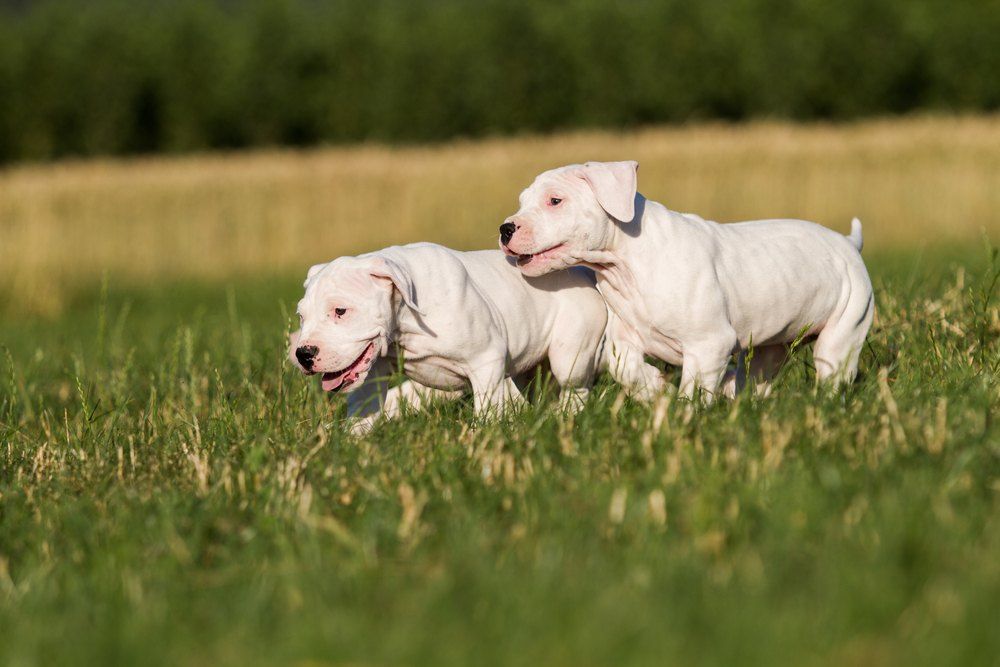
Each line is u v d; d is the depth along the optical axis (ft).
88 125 181.37
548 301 25.70
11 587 16.10
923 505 15.42
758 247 24.75
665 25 176.24
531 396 27.27
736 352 24.72
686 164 98.22
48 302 64.75
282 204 92.94
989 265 35.19
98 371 31.40
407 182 98.27
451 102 176.76
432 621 13.29
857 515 15.48
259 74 182.91
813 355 26.53
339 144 182.50
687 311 23.38
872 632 12.53
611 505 16.33
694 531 15.57
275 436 22.70
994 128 107.96
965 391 21.72
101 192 96.22
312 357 22.03
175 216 89.56
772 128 119.55
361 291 22.40
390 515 17.06
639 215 23.73
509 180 98.99
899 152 97.45
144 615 14.25
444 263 23.80
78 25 184.34
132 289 72.59
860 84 174.40
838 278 25.67
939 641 11.98
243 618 13.87
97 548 17.30
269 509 18.15
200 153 180.14
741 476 17.49
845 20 174.70
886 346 27.76
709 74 175.52
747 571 13.99
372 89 181.88
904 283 35.88
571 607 13.32
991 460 17.54
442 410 24.75
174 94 182.80
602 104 175.32
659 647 12.20
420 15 186.19
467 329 23.54
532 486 17.92
